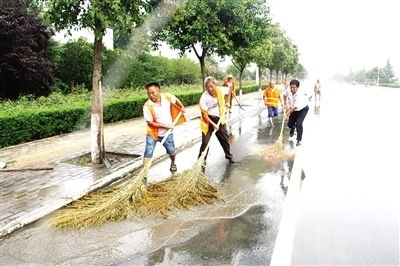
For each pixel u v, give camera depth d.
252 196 5.73
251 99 27.27
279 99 13.34
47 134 11.08
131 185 5.32
